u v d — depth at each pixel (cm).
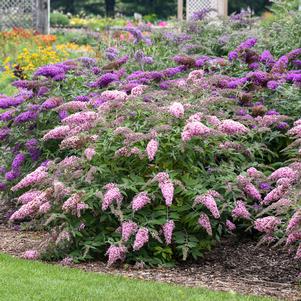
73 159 734
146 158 727
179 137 728
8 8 2802
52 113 880
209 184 726
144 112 763
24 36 2212
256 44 1139
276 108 891
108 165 738
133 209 682
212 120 743
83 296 573
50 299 564
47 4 2770
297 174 655
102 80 913
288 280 661
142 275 664
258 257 726
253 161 773
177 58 992
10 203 927
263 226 651
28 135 900
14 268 651
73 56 1981
